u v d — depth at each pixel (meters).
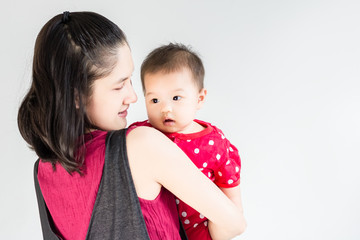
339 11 2.19
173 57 1.08
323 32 2.21
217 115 2.29
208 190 0.84
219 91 2.26
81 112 0.81
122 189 0.79
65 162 0.79
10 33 1.99
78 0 2.06
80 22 0.82
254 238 2.40
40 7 2.01
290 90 2.28
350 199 2.36
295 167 2.35
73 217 0.84
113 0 2.10
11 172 2.14
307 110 2.29
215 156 1.10
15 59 2.01
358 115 2.29
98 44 0.81
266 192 2.37
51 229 0.90
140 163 0.80
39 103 0.82
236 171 1.17
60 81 0.79
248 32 2.22
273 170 2.35
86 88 0.81
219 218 0.87
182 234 0.97
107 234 0.80
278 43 2.23
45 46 0.81
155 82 1.07
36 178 0.93
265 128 2.31
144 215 0.81
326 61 2.24
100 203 0.80
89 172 0.80
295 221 2.39
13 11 1.98
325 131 2.31
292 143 2.33
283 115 2.30
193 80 1.09
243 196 2.37
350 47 2.22
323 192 2.37
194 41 2.21
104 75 0.83
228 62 2.24
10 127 2.08
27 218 2.20
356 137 2.31
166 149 0.81
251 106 2.29
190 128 1.13
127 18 2.14
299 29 2.22
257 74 2.26
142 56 2.19
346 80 2.26
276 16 2.21
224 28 2.21
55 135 0.80
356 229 2.39
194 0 2.17
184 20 2.19
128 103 0.93
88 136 0.83
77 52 0.79
